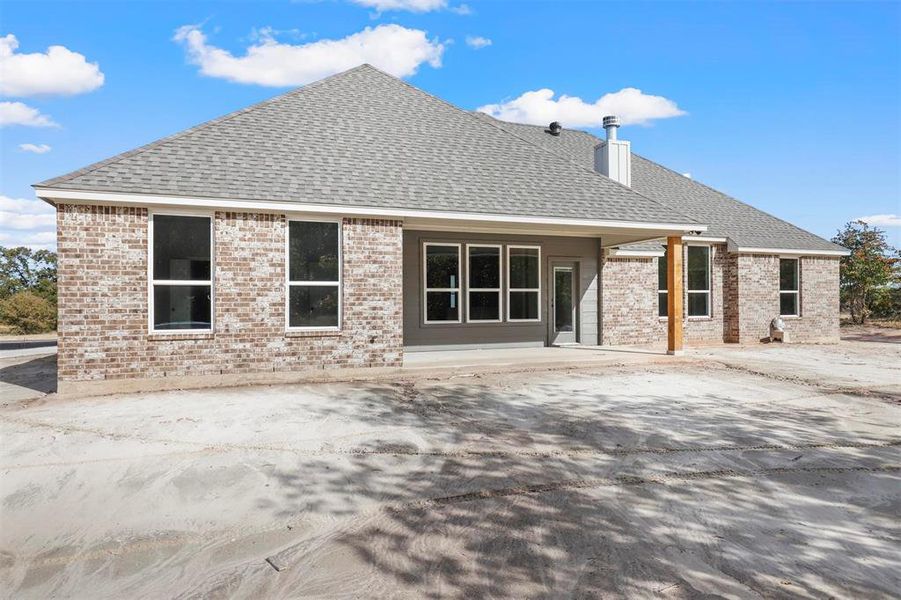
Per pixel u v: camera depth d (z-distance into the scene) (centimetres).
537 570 356
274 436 660
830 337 1938
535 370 1172
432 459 584
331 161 1126
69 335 891
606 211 1239
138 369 927
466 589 334
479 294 1437
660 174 2127
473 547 390
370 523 431
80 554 383
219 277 971
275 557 377
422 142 1289
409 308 1360
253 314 992
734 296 1800
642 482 522
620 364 1249
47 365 1394
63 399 865
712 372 1168
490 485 512
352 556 378
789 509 461
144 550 388
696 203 1969
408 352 1358
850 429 722
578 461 582
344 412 780
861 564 368
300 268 1037
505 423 732
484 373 1123
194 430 681
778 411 818
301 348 1023
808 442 661
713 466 570
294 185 1027
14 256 3831
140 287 927
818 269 1922
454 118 1432
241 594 330
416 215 1075
